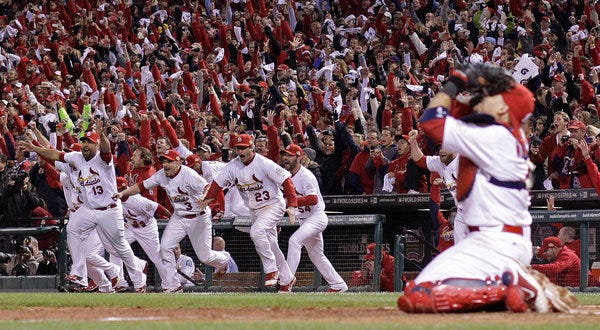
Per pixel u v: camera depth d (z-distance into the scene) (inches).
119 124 2856.8
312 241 2155.5
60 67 4089.6
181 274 2305.6
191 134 2913.4
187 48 4156.0
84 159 2176.4
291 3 4313.5
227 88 3540.8
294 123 2780.5
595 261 2032.5
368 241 2263.8
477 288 1005.2
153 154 2819.9
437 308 1004.6
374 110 3065.9
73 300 1579.7
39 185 2714.1
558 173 2278.5
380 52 3479.3
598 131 2362.2
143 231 2269.9
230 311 1186.0
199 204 2124.8
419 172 2329.0
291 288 2185.0
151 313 1157.1
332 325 893.2
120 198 2201.0
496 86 1024.2
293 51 3688.5
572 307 1031.6
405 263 2333.9
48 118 3235.7
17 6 4877.0
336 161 2541.8
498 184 1013.2
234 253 2397.9
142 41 4328.3
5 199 2593.5
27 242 2447.1
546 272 2031.3
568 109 2694.4
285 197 2161.7
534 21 3607.3
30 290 2385.6
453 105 1059.3
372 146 2442.2
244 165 2097.7
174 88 3580.2
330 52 3570.4
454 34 3720.5
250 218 2330.2
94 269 2276.1
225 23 4397.1
